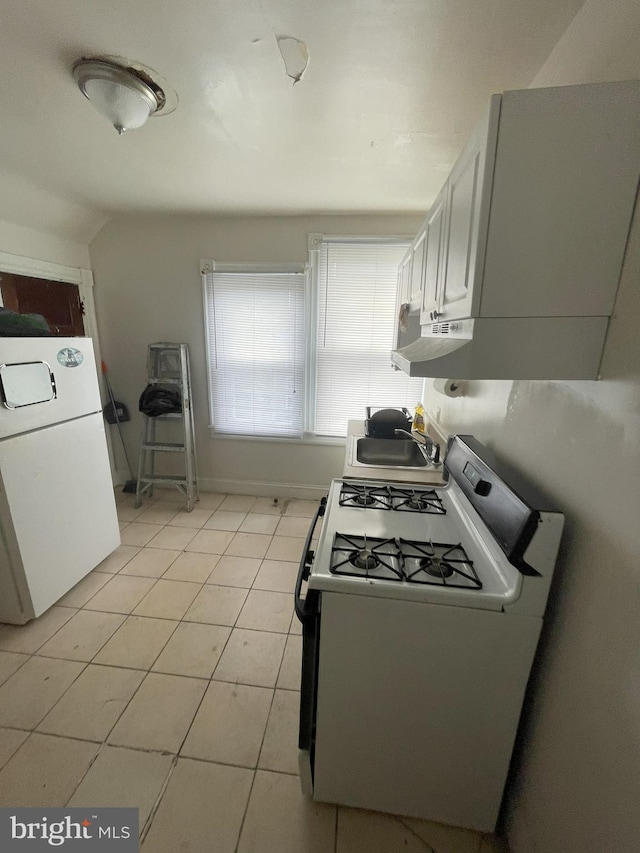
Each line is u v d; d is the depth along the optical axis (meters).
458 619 0.97
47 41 1.09
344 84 1.26
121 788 1.25
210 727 1.43
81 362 2.13
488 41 1.06
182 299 3.04
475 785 1.10
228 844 1.12
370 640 1.02
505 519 0.97
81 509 2.16
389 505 1.48
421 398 3.05
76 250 2.90
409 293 2.01
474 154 0.86
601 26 0.86
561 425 0.94
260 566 2.41
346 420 3.16
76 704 1.51
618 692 0.72
